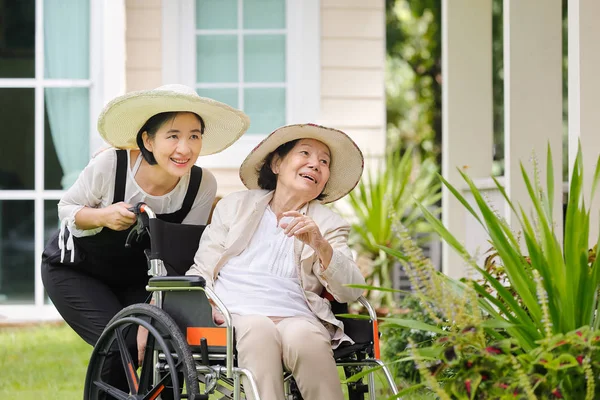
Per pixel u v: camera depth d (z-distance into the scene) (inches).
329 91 389.4
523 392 136.3
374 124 390.6
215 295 163.0
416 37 848.9
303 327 167.0
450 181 301.9
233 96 389.1
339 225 184.9
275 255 181.9
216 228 185.9
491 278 154.5
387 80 864.9
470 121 302.7
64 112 387.2
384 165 393.1
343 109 389.7
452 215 302.7
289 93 388.8
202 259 183.6
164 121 185.2
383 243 384.5
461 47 302.7
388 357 269.4
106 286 200.5
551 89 238.1
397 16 847.1
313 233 169.3
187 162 187.5
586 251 151.9
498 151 770.8
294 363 165.0
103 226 188.2
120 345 177.9
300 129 185.2
